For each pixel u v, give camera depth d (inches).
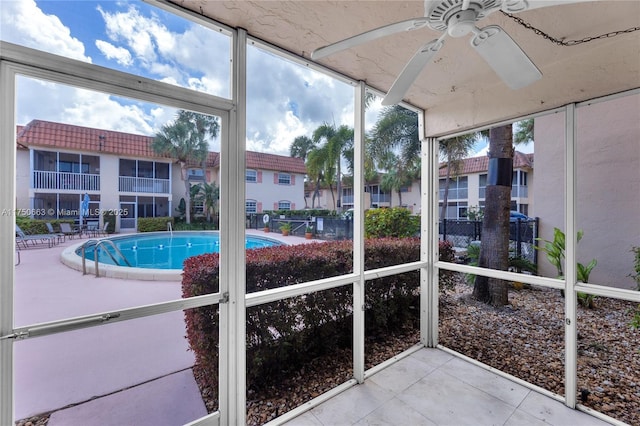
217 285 76.3
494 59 50.1
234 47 65.3
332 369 93.2
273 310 85.4
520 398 79.4
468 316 135.4
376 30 43.7
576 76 73.8
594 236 140.7
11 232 46.1
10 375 45.4
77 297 87.1
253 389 82.4
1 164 45.3
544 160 169.6
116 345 84.6
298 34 68.1
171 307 58.9
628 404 75.7
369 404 77.3
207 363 74.2
